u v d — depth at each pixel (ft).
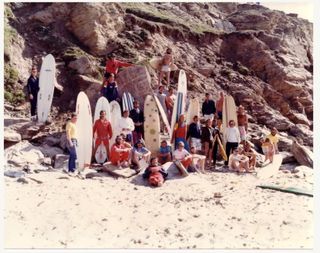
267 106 81.30
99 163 48.03
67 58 67.51
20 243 27.99
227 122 53.47
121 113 55.26
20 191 36.68
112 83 54.34
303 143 72.28
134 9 86.22
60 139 52.19
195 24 94.48
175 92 60.03
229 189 41.27
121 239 29.60
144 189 40.57
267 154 51.88
